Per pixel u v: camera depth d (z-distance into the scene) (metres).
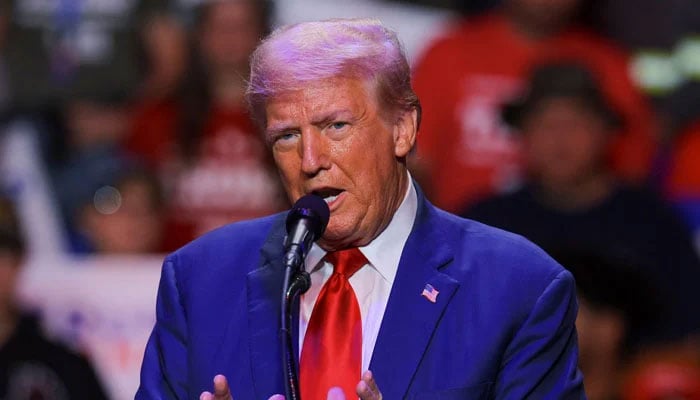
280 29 9.64
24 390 19.30
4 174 23.52
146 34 25.00
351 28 9.52
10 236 19.84
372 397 8.89
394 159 9.76
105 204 22.44
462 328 9.62
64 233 22.53
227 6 23.69
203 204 22.95
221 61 23.69
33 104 25.06
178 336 10.10
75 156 24.02
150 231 22.48
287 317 9.12
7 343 19.47
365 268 9.92
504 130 22.12
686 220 23.34
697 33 24.97
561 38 23.03
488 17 23.42
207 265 10.25
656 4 24.95
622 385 16.55
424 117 22.55
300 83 9.32
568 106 20.47
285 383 9.02
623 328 16.45
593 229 20.41
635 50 25.00
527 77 22.45
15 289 19.75
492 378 9.52
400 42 9.72
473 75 22.58
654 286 16.80
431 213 10.22
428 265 9.85
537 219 20.48
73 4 25.72
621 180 20.92
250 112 9.79
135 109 24.61
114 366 19.88
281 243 10.15
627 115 22.91
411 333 9.59
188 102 23.75
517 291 9.69
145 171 22.86
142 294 20.19
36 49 25.66
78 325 19.95
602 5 24.56
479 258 9.90
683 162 23.56
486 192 21.86
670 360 16.92
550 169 20.53
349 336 9.73
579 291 16.28
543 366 9.55
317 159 9.36
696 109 24.38
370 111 9.47
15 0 26.36
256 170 23.06
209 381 9.81
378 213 9.66
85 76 25.06
